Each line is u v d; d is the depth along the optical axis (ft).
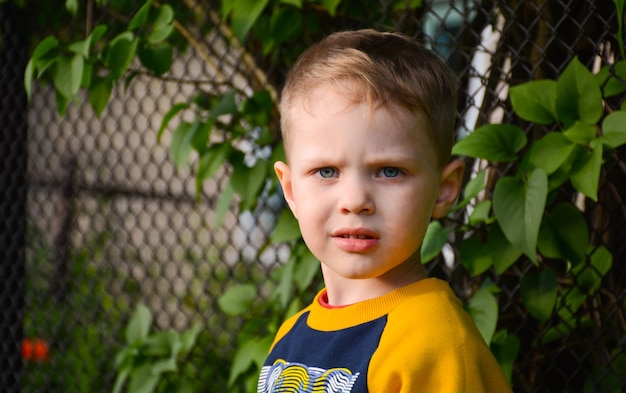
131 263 10.48
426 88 4.34
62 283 9.56
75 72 6.88
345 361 4.23
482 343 4.20
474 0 6.70
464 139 5.87
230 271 8.34
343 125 4.16
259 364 6.98
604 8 6.14
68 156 10.77
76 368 9.63
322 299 4.69
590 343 6.30
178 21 8.09
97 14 8.79
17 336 8.79
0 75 8.84
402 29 7.18
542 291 5.93
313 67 4.42
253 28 7.53
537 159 5.57
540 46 6.37
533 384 6.50
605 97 5.95
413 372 4.02
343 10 7.47
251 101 7.37
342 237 4.24
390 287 4.43
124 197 10.30
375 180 4.19
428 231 6.15
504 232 5.44
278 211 7.79
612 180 6.16
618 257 6.28
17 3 8.59
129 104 11.34
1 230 8.85
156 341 7.82
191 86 10.56
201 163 7.11
